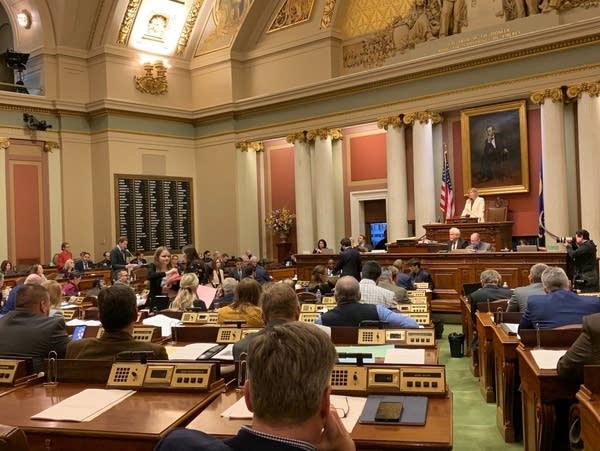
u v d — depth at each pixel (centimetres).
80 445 252
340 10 1584
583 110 1186
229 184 1756
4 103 1531
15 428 200
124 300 346
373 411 258
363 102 1497
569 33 1180
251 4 1670
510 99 1305
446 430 239
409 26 1455
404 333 406
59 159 1650
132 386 308
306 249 1619
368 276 700
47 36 1633
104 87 1658
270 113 1675
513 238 1352
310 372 157
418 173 1411
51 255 1623
